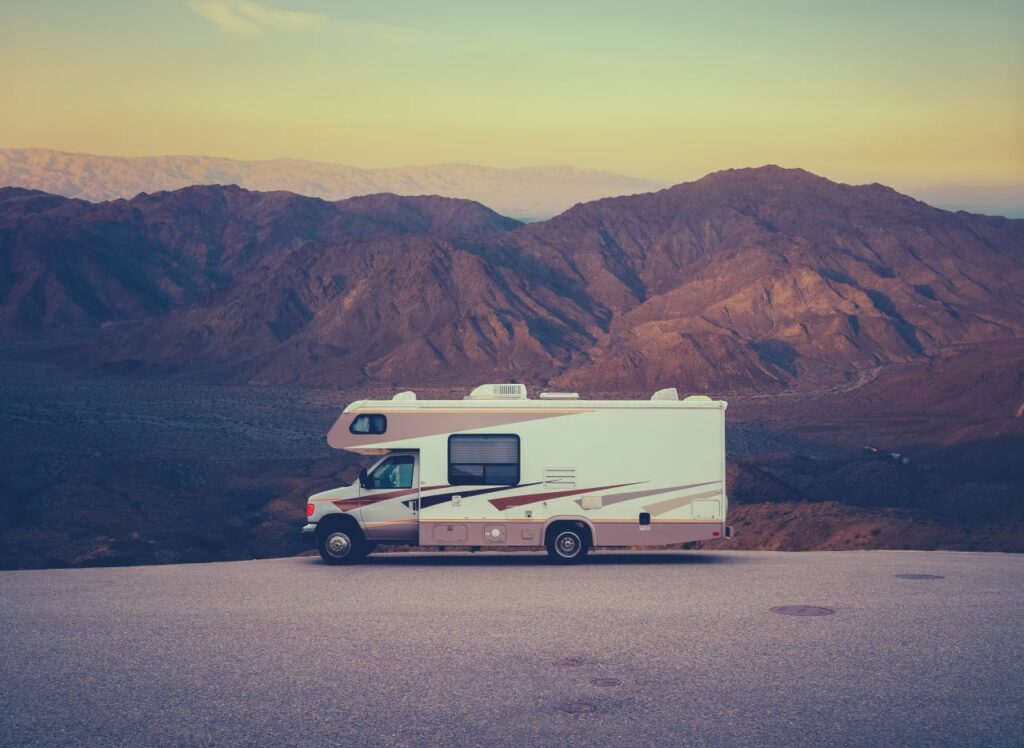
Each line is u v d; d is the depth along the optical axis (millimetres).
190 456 106562
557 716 11086
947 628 15266
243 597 18500
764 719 10922
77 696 11945
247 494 80688
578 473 23141
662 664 13219
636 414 23188
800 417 151250
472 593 18797
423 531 23234
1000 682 12289
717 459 23156
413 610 17016
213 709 11422
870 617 16125
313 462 98188
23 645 14508
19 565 53281
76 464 92188
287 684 12398
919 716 11008
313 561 24625
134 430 131125
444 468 23234
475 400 23359
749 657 13547
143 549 56062
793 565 22641
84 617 16562
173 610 17172
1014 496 60469
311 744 10258
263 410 164625
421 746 10172
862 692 11883
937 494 65625
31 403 161250
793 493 60594
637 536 23094
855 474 80875
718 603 17469
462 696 11844
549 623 15828
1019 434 108375
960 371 163625
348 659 13594
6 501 73188
